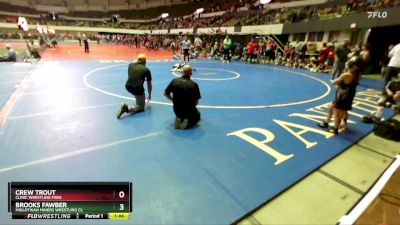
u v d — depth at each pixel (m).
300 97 7.97
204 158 3.82
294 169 3.62
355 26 13.73
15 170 3.32
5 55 15.56
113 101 6.79
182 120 5.02
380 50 13.56
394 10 11.45
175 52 23.94
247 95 8.03
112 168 3.45
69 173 3.29
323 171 3.64
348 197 3.07
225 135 4.73
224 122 5.44
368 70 13.69
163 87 8.77
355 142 4.68
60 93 7.44
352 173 3.62
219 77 11.38
